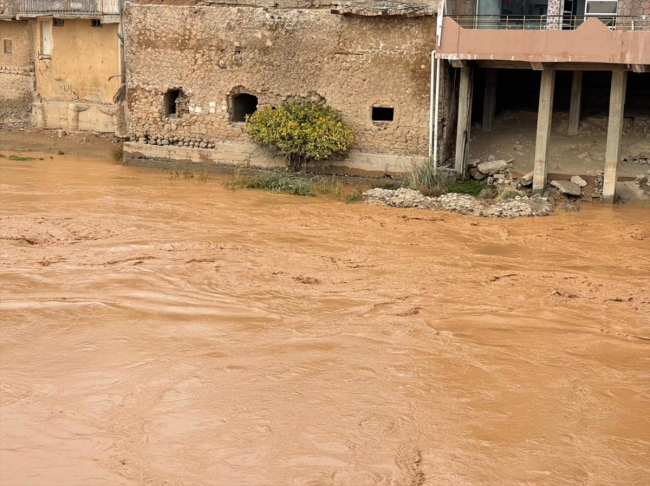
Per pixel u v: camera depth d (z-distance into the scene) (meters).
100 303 13.31
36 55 35.41
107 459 8.47
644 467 8.78
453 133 26.19
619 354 12.09
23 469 8.21
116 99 33.50
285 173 26.11
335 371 10.98
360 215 21.36
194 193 23.83
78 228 18.41
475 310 13.88
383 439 9.15
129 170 28.34
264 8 26.48
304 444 8.95
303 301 14.02
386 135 25.73
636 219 21.45
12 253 16.23
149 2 28.39
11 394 9.94
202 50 27.50
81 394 10.00
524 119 27.17
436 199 22.84
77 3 32.94
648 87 27.09
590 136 26.03
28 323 12.42
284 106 26.36
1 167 27.72
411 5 24.67
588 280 15.85
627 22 22.80
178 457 8.57
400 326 12.88
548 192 23.78
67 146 33.66
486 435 9.37
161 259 16.16
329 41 25.80
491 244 18.91
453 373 11.12
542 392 10.62
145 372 10.70
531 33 22.56
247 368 10.97
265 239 18.41
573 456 8.96
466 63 24.09
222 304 13.61
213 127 27.97
